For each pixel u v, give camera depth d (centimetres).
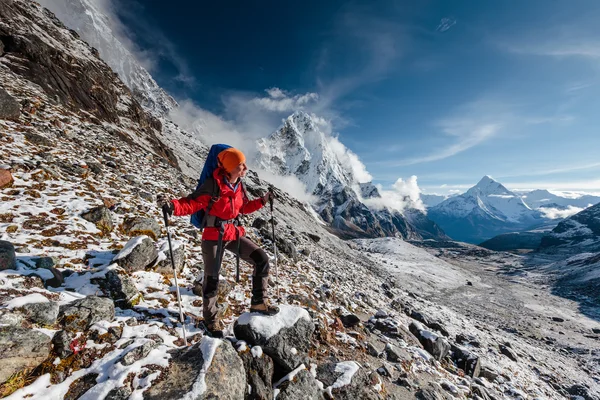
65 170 956
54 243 550
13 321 300
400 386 599
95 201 789
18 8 3012
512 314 6400
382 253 15475
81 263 526
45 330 324
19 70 1948
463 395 705
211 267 423
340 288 1329
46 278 430
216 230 410
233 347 399
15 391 275
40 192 738
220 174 398
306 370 436
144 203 1003
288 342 443
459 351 1052
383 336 881
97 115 2486
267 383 397
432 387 639
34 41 2378
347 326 812
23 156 887
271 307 461
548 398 1153
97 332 359
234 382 334
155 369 318
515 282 13538
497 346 1775
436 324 1559
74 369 313
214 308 445
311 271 1362
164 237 783
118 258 536
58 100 1948
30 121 1277
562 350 3712
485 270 18575
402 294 2984
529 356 2083
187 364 328
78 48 3809
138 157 1900
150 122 5088
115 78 4259
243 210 455
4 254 413
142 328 400
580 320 6581
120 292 459
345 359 586
